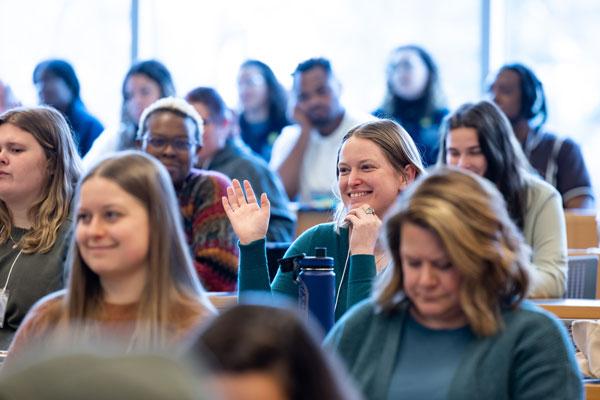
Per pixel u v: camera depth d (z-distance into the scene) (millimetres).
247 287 4918
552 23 11625
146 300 3898
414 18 11891
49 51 12828
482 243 3623
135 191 3910
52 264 5641
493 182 6617
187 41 12578
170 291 3932
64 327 3980
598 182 11359
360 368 3910
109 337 3672
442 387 3719
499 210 3711
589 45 11547
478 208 3648
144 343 3793
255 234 4984
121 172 3926
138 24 12758
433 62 10242
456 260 3609
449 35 11820
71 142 5949
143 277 3967
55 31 12836
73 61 12750
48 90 10484
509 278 3715
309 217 8680
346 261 5238
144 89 9617
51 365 1515
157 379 1516
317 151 9734
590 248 7633
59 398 1479
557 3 11602
